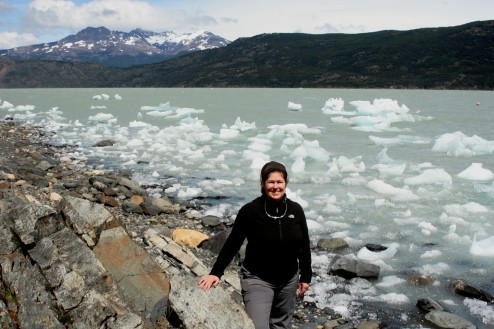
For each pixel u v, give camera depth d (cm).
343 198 1039
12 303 370
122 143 1862
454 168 1361
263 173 323
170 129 2206
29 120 2802
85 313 376
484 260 691
